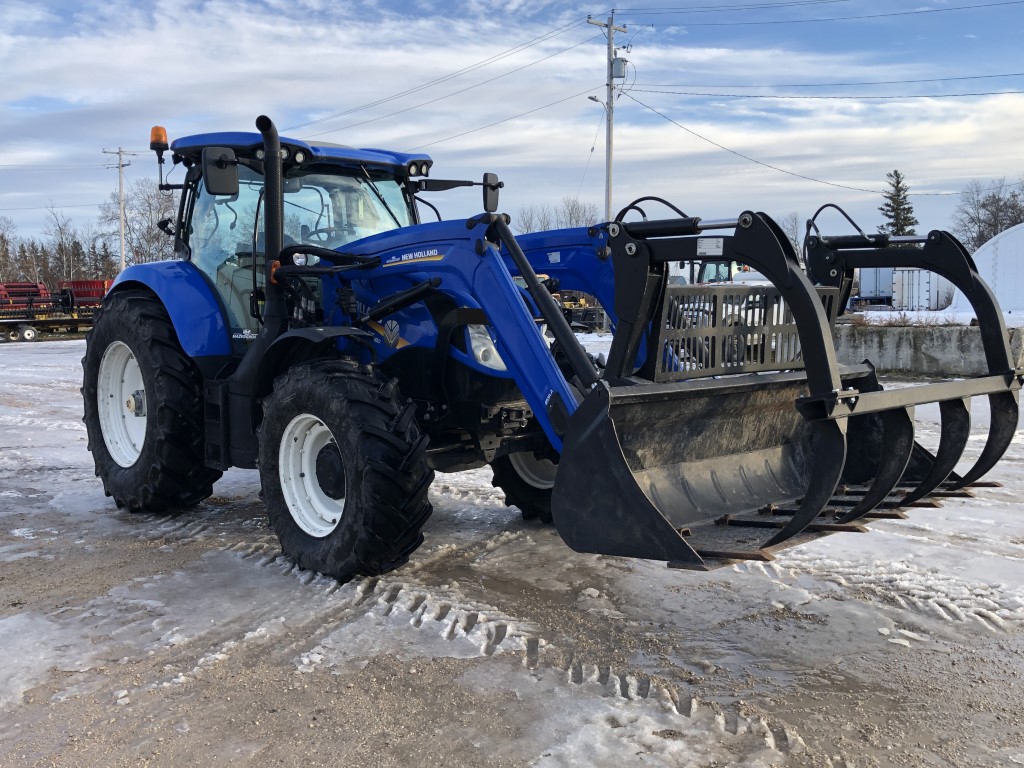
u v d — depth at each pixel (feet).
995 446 12.21
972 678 9.78
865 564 13.53
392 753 8.25
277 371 14.55
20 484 20.17
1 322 87.04
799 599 12.19
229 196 15.52
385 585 12.89
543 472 16.62
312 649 10.61
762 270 9.74
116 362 18.12
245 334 15.79
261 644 10.79
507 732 8.60
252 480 20.86
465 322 13.42
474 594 12.55
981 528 15.52
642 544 9.76
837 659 10.30
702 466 12.20
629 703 9.20
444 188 17.46
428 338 13.75
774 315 12.61
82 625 11.46
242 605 12.12
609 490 9.99
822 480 9.59
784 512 11.79
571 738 8.46
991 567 13.33
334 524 13.29
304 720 8.89
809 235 13.55
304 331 13.09
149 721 8.92
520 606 12.06
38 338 90.43
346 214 16.15
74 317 92.32
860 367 12.96
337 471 12.92
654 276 10.69
